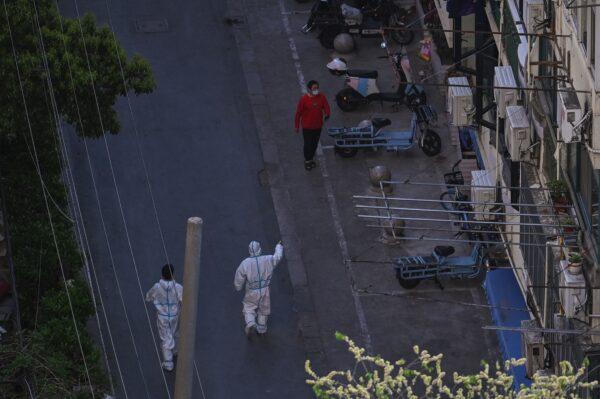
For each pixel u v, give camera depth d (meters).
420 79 86.94
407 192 78.50
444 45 85.50
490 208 66.12
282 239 75.75
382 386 42.00
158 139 82.38
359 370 67.94
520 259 63.69
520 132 60.44
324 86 87.56
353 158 81.25
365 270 73.38
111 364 67.25
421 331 69.62
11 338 59.12
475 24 71.56
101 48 69.44
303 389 66.81
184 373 42.03
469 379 42.47
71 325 61.69
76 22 69.31
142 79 70.38
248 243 75.38
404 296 71.50
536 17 58.56
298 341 69.31
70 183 78.56
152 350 68.12
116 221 76.19
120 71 69.38
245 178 79.94
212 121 84.12
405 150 81.50
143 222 76.31
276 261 67.88
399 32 90.31
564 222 56.28
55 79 67.69
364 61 89.62
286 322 70.31
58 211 67.69
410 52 90.06
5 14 66.50
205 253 74.50
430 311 70.62
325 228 76.38
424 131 81.00
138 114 84.12
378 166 78.12
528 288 60.19
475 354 68.31
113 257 73.81
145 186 78.88
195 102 85.56
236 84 87.38
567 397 45.53
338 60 84.44
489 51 70.31
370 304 71.31
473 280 72.06
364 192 78.94
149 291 66.38
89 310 63.88
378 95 84.12
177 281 72.69
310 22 91.25
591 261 54.44
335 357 68.62
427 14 83.38
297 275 73.25
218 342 68.94
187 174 79.94
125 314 70.31
